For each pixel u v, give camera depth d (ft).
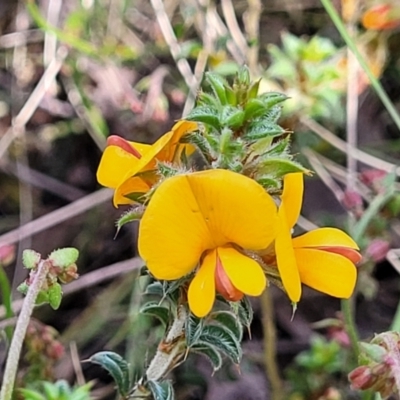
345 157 0.40
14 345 0.20
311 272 0.17
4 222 0.40
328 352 0.32
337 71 0.37
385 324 0.38
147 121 0.40
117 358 0.21
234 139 0.17
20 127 0.39
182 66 0.38
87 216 0.39
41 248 0.39
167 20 0.39
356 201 0.31
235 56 0.39
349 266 0.17
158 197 0.16
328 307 0.38
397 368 0.19
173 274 0.16
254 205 0.16
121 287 0.36
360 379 0.20
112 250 0.39
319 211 0.39
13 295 0.36
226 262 0.16
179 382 0.33
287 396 0.32
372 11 0.39
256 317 0.37
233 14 0.40
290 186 0.17
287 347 0.36
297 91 0.36
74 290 0.36
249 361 0.34
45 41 0.40
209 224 0.16
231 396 0.33
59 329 0.37
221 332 0.19
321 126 0.39
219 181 0.16
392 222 0.38
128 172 0.17
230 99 0.17
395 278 0.39
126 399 0.21
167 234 0.16
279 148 0.17
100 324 0.35
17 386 0.27
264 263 0.17
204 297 0.16
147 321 0.33
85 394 0.24
